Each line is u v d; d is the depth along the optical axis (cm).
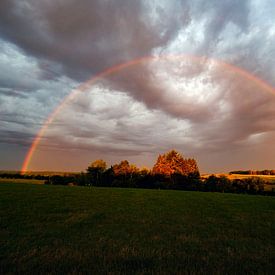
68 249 953
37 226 1377
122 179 9831
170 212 2077
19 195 2994
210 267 791
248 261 861
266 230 1436
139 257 877
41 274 697
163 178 9412
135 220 1645
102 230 1325
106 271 731
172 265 805
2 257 843
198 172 9450
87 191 4166
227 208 2489
